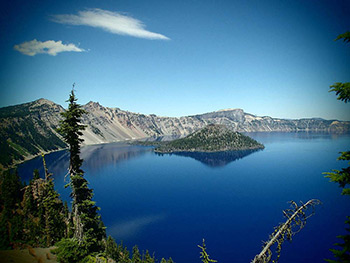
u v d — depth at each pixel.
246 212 150.00
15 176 95.75
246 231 123.25
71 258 26.38
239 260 96.25
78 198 28.41
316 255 96.81
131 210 157.62
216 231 124.19
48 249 32.00
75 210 28.45
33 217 72.94
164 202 174.38
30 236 51.16
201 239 115.88
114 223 136.75
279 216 141.12
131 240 115.56
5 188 81.62
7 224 54.97
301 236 112.50
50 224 50.03
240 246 107.81
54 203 52.03
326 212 141.38
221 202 171.88
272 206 159.00
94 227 29.50
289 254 97.75
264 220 136.25
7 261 26.89
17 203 84.56
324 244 105.00
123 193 199.88
